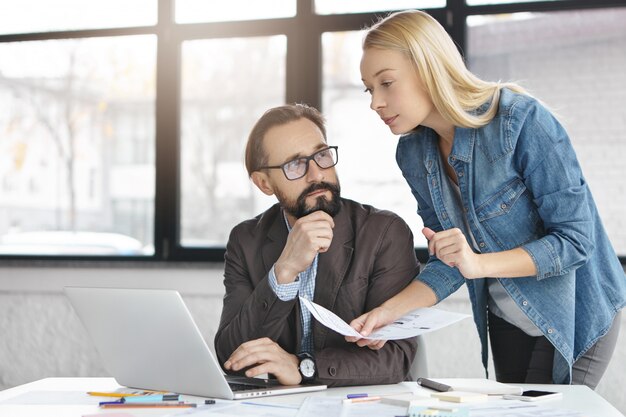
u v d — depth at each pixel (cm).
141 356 146
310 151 183
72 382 161
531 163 168
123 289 142
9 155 391
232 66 370
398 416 117
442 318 156
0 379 376
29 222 388
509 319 188
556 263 164
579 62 328
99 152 383
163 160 371
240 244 194
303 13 356
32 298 376
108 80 383
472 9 336
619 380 313
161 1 371
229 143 370
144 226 377
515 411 119
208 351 133
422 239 345
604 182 324
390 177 349
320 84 355
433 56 168
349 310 181
